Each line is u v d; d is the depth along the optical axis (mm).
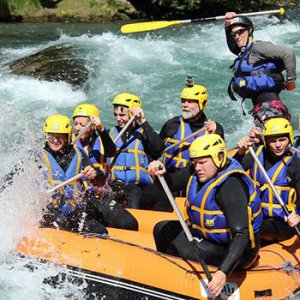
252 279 4184
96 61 10922
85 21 15922
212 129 5180
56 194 4562
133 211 5016
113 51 11641
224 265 3762
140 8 16656
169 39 12836
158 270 4137
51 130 4547
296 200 4566
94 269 4141
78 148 4770
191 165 4457
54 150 4625
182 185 4453
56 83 9734
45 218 4520
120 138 5488
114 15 16172
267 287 4184
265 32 13445
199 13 16812
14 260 4266
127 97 5469
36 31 14477
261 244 4715
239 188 3918
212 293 3787
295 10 16516
